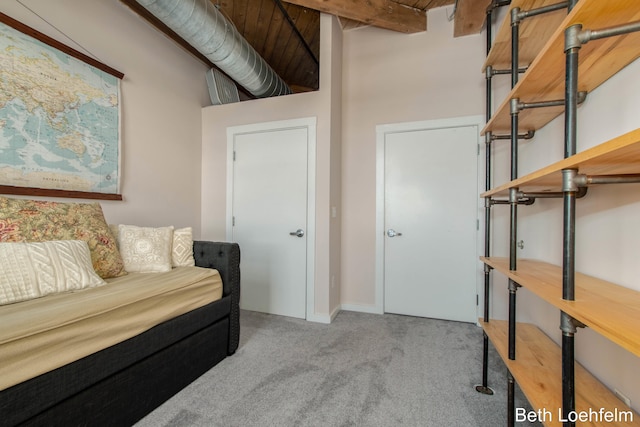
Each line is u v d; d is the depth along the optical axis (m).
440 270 2.69
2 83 1.63
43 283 1.27
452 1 2.58
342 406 1.43
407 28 2.66
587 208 1.22
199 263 2.06
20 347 0.94
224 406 1.43
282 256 2.80
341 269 2.98
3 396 0.90
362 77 2.93
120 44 2.30
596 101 1.16
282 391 1.55
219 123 3.08
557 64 0.98
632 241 0.97
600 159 0.66
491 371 1.75
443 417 1.36
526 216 1.88
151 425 1.29
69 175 1.95
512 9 1.32
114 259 1.70
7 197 1.49
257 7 2.75
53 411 1.02
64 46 1.90
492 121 1.59
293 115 2.78
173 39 2.77
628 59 0.95
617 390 1.01
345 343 2.14
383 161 2.86
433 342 2.17
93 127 2.09
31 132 1.75
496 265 1.46
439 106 2.69
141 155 2.47
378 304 2.85
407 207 2.78
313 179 2.70
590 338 1.17
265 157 2.88
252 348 2.06
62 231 1.54
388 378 1.67
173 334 1.50
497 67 1.80
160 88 2.66
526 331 1.57
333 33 2.71
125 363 1.26
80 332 1.11
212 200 3.10
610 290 0.94
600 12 0.71
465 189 2.62
